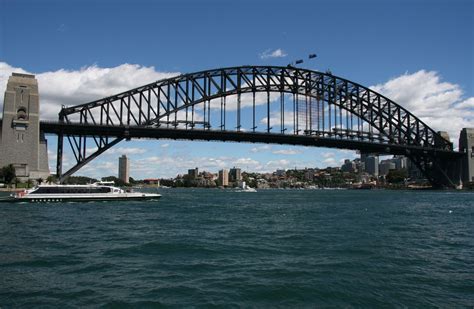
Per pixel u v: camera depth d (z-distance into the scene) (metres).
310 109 134.50
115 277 19.75
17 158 98.50
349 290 17.83
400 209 68.38
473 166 164.12
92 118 108.00
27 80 101.56
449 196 123.12
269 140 129.88
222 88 122.62
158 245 28.91
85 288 17.83
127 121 110.69
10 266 21.88
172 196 129.75
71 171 105.12
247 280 19.30
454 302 16.44
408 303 16.28
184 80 118.81
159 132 113.00
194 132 115.75
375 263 23.28
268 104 128.12
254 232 36.88
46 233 34.84
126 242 30.33
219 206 75.94
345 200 102.25
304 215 56.06
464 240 32.66
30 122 100.12
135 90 112.38
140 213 56.50
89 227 39.44
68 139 107.06
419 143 157.38
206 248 27.83
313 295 17.11
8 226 39.25
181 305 15.75
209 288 17.92
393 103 150.12
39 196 71.62
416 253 26.59
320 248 28.19
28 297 16.55
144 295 16.91
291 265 22.61
